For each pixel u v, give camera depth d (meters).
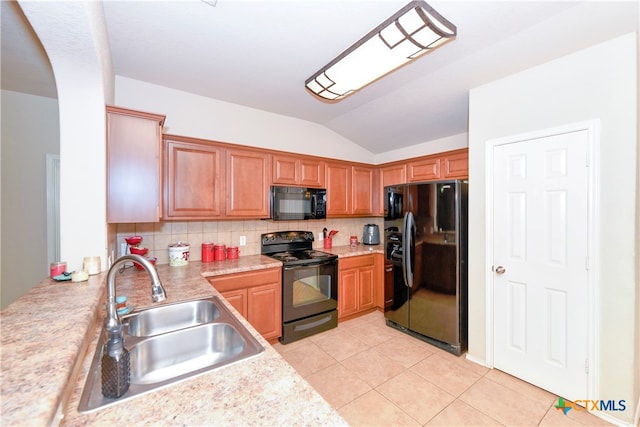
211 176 2.54
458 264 2.46
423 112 2.91
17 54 1.90
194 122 2.73
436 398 1.90
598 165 1.71
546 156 1.93
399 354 2.49
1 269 2.47
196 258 2.74
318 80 2.16
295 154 3.08
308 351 2.55
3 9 1.46
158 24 1.71
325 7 1.58
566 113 1.84
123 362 0.77
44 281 1.36
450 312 2.50
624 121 1.62
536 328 2.00
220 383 0.80
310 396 0.74
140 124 1.78
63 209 1.51
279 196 2.90
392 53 1.76
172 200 2.35
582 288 1.78
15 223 2.51
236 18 1.67
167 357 1.16
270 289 2.62
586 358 1.76
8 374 0.61
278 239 3.23
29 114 2.55
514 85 2.10
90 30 1.14
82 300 1.09
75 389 0.75
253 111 3.10
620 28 1.59
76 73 1.42
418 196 2.77
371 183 3.85
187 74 2.36
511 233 2.12
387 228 3.14
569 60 1.83
